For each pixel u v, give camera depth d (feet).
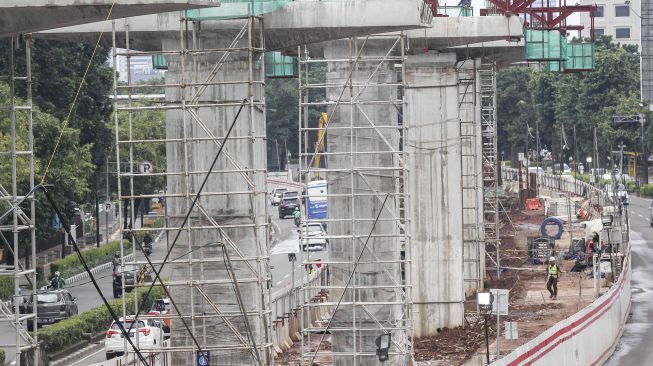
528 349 265.13
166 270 549.95
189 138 290.97
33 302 241.76
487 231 629.92
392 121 335.88
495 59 472.44
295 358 370.32
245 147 290.56
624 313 439.22
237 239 291.58
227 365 288.92
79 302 506.48
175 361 291.79
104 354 393.29
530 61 480.64
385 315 331.77
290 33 298.97
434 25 385.50
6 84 504.02
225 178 291.79
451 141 408.26
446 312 411.34
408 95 406.41
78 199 547.90
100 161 616.80
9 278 485.15
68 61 577.02
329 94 336.49
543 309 453.17
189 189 283.38
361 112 325.01
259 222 291.17
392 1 299.17
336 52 336.29
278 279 571.69
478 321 423.23
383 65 336.49
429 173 409.90
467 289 506.89
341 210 335.26
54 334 376.89
